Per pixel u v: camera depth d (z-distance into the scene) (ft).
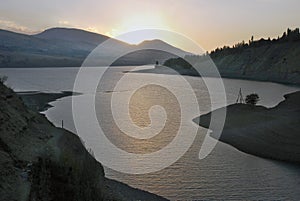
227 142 125.90
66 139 71.46
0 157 43.78
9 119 58.34
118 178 82.99
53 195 44.32
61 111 178.09
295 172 95.45
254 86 401.70
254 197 76.69
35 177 44.06
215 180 86.07
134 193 71.15
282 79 509.35
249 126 146.41
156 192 76.07
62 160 51.52
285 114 163.73
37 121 73.72
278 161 106.01
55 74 489.67
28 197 38.24
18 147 51.47
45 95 237.86
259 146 120.16
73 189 46.93
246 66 621.72
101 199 52.54
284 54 584.40
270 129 138.31
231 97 261.85
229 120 161.17
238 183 84.64
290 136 127.85
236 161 103.30
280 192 80.33
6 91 69.46
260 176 90.89
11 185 39.06
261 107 187.42
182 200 72.74
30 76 440.04
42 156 51.03
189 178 86.22
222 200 74.13
